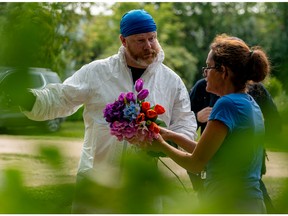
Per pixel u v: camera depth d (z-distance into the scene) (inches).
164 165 41.2
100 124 161.0
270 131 37.4
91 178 38.5
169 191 37.2
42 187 35.5
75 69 63.1
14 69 34.7
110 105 114.7
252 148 45.4
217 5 1585.9
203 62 1524.4
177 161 111.3
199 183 176.6
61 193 35.8
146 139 110.9
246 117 110.9
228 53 117.2
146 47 161.2
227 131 109.0
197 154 109.3
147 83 164.9
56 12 41.6
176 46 1406.3
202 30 1577.3
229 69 117.9
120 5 1289.4
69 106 159.6
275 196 37.4
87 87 162.4
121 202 37.2
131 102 113.6
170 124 171.6
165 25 1386.6
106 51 1237.1
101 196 37.6
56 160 35.9
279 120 37.2
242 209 44.3
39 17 37.1
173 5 1585.9
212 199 39.1
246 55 117.4
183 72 1366.9
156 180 37.4
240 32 1518.2
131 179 37.5
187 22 1595.7
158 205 37.2
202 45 1553.9
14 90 35.6
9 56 34.3
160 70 168.4
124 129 111.1
